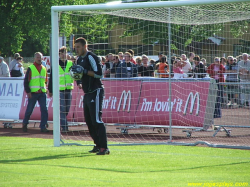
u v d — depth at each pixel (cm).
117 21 6531
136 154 2652
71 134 3819
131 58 4925
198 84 3625
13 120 4506
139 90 3875
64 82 3850
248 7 3181
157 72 4944
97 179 1877
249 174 2016
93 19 5669
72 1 10881
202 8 3266
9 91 4606
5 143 3186
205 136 3638
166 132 3884
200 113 3591
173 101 3716
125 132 3853
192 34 5516
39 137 3634
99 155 2608
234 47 5156
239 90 4412
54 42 3045
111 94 3991
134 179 1875
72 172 2053
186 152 2745
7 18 10112
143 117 3816
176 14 3481
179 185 1741
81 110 4109
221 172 2067
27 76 3994
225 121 4316
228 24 5022
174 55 5538
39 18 10481
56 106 3038
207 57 5559
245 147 2872
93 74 2573
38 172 2044
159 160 2427
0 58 5762
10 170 2095
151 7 2886
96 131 2723
